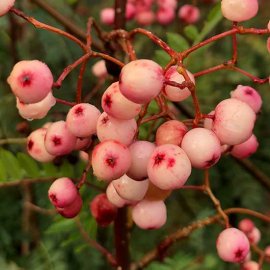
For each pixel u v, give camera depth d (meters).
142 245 0.41
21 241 0.40
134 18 0.34
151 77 0.16
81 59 0.18
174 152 0.17
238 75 0.40
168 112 0.19
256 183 0.42
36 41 0.38
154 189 0.20
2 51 0.37
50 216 0.39
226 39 0.43
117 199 0.20
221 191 0.42
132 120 0.18
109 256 0.25
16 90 0.17
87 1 0.50
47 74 0.17
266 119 0.43
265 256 0.26
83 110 0.18
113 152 0.17
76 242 0.39
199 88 0.37
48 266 0.36
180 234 0.24
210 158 0.17
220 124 0.18
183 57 0.18
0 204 0.40
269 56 0.44
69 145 0.19
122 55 0.23
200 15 0.38
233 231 0.21
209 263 0.35
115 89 0.17
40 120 0.32
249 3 0.19
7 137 0.31
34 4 0.32
